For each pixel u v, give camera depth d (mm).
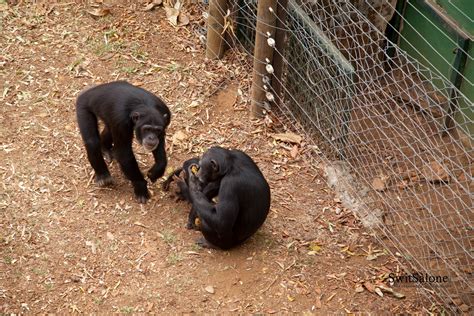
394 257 9750
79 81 11758
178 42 12750
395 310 9016
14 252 9156
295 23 11352
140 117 9344
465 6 11766
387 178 11172
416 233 10117
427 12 12477
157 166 9945
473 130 11844
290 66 11648
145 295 8844
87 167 10469
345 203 10508
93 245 9367
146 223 9758
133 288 8914
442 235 10250
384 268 9562
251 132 11414
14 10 12766
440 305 9133
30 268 9000
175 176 10336
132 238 9523
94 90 9836
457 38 11805
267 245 9672
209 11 12180
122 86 9758
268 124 11500
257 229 9469
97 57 12211
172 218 9891
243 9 12367
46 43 12312
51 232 9461
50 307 8625
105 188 10203
